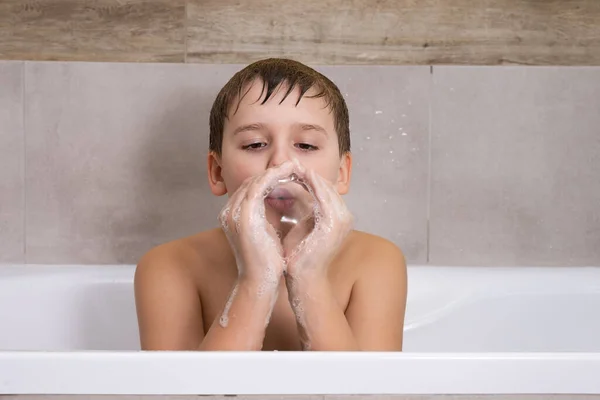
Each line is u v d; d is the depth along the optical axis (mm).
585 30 1346
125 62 1332
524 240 1370
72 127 1337
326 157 914
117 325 1193
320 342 792
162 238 1353
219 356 549
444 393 550
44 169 1340
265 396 547
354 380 548
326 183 796
